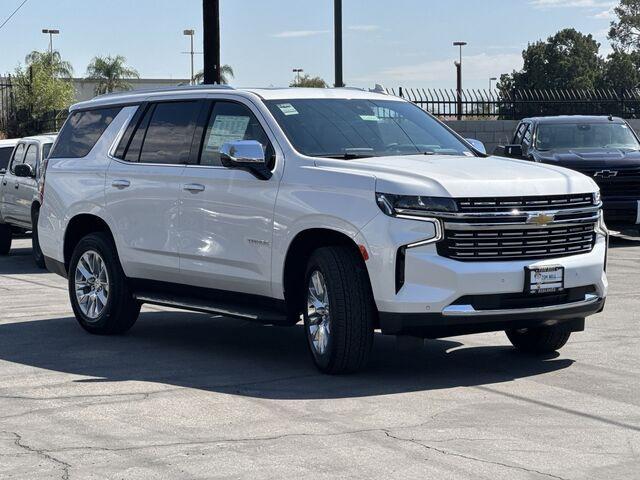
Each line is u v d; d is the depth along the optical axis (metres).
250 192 8.61
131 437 6.45
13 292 13.61
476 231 7.58
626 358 8.70
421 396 7.41
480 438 6.30
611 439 6.27
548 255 7.84
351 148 8.59
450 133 9.38
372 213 7.68
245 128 8.94
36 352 9.36
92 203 10.27
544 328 8.66
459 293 7.51
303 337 10.05
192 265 9.21
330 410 7.03
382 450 6.06
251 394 7.55
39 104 45.66
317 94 9.20
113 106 10.48
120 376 8.28
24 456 6.08
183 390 7.73
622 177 17.64
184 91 9.70
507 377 8.02
